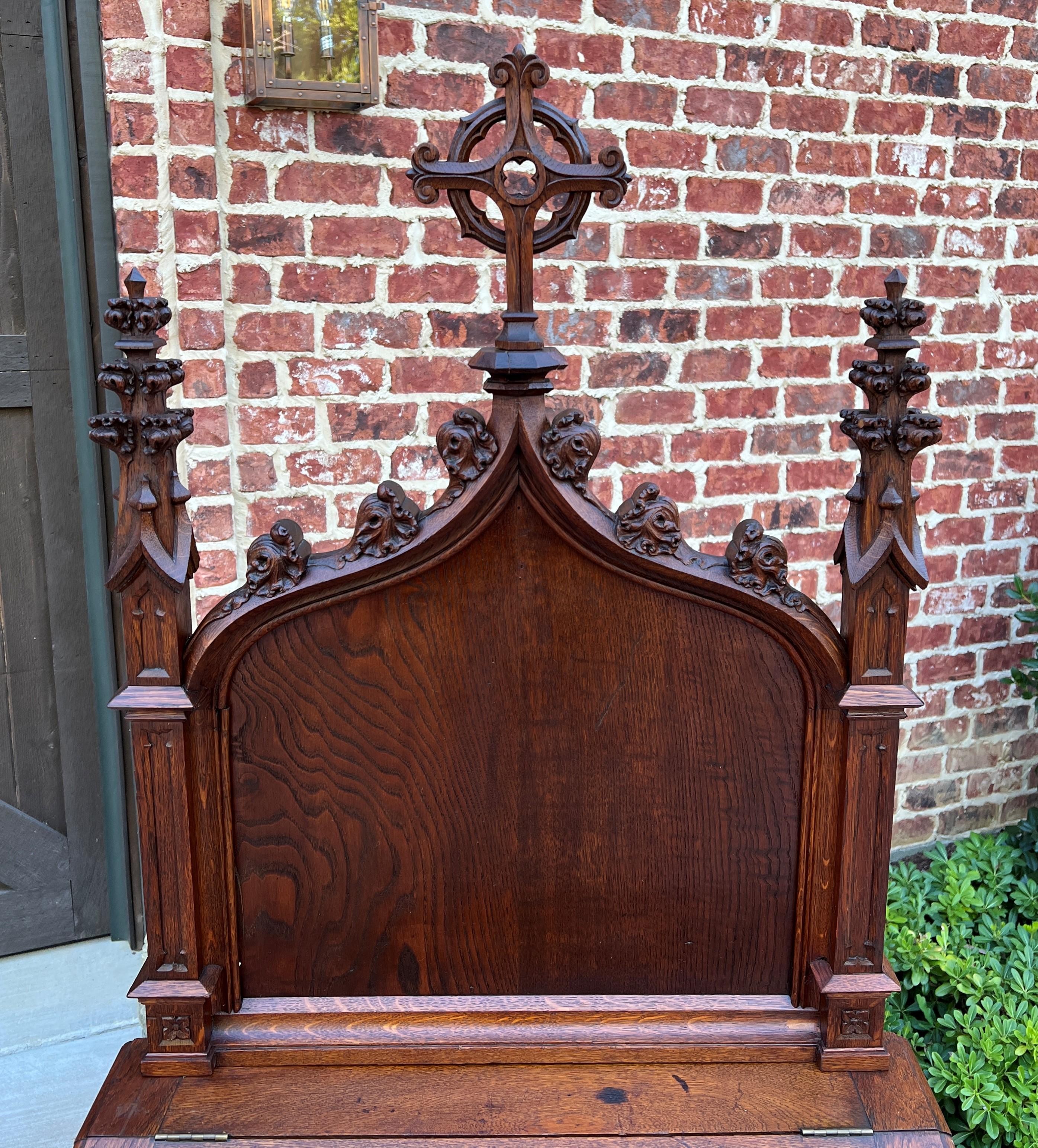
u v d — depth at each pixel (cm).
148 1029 109
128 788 211
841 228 228
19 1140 170
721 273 219
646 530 104
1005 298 250
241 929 112
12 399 197
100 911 223
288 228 186
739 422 227
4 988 207
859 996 110
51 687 212
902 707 106
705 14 207
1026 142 243
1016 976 207
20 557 204
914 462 250
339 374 194
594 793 112
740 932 116
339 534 201
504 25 193
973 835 255
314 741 108
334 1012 113
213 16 174
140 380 97
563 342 210
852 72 222
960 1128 188
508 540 105
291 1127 102
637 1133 102
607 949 115
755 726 111
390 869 112
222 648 103
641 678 109
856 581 104
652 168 209
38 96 188
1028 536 266
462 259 199
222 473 183
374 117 187
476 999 115
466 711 109
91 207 180
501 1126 102
